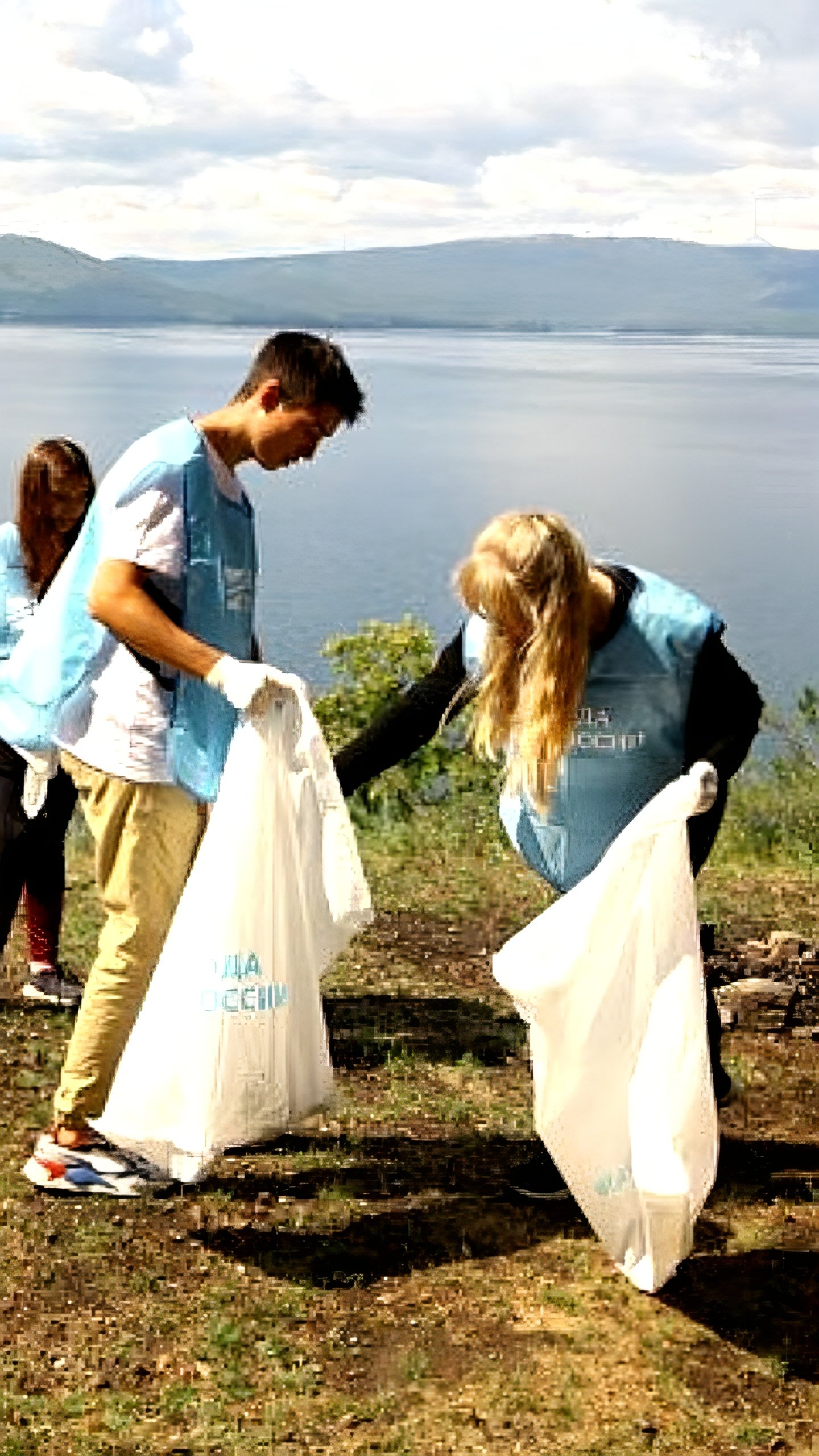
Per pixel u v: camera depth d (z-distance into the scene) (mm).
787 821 11211
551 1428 3965
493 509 144500
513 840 5020
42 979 6910
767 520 134375
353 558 108312
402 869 9781
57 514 6070
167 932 4875
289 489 161375
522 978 4504
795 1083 6355
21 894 7215
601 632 4586
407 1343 4305
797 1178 5395
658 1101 4465
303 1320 4402
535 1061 4586
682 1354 4293
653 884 4488
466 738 5371
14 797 6285
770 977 7578
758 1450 3914
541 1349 4293
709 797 4477
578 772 4727
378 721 5000
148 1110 4734
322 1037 4973
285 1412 3994
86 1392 4059
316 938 4934
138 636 4582
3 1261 4633
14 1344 4258
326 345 4766
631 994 4512
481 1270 4688
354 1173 5301
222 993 4723
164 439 4688
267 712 4691
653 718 4652
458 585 4449
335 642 13547
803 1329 4426
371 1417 3986
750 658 57719
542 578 4332
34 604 6172
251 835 4711
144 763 4727
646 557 108625
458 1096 6070
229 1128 4766
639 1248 4562
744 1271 4727
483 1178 5309
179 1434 3906
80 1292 4508
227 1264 4676
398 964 7824
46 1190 5016
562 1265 4727
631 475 179375
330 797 4855
